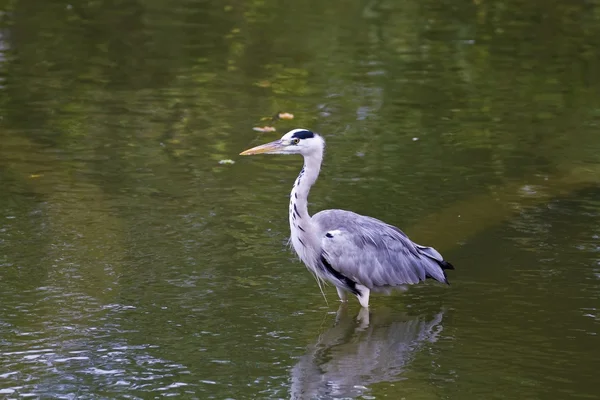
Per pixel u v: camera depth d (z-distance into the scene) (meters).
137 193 13.65
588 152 15.77
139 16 24.27
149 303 10.35
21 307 10.08
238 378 8.85
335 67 20.45
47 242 11.80
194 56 21.03
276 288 10.95
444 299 10.88
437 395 8.60
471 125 17.08
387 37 22.83
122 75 19.55
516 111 17.91
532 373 9.06
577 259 11.73
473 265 11.62
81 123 16.62
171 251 11.73
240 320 10.10
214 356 9.29
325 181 14.25
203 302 10.46
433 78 19.84
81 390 8.50
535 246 12.13
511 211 13.30
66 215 12.73
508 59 21.23
